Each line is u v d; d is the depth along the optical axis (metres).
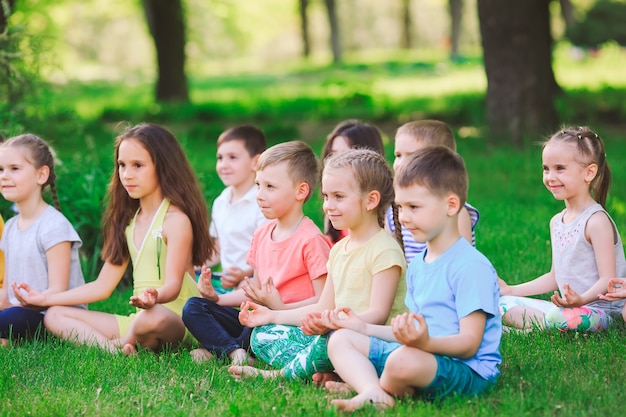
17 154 5.53
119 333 5.30
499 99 13.98
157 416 3.82
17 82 8.28
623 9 37.88
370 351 4.02
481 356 3.95
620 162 12.19
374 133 6.41
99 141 15.15
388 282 4.36
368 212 4.46
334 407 3.71
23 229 5.62
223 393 4.11
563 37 40.66
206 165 12.05
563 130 5.27
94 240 7.23
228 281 5.70
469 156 13.34
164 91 23.61
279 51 70.06
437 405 3.80
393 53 55.38
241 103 23.69
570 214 5.28
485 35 14.02
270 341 4.58
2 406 3.98
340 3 67.75
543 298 5.95
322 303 4.59
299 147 5.02
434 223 3.93
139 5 33.16
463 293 3.89
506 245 7.52
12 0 10.32
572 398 3.84
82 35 57.62
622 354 4.52
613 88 21.97
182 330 5.06
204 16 50.62
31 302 5.22
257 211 6.20
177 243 5.26
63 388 4.25
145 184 5.28
